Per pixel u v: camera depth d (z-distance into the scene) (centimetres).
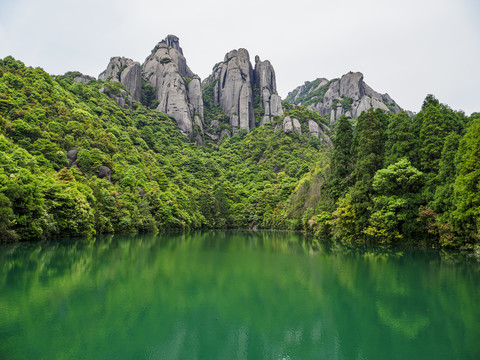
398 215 3662
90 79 17375
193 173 12675
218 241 4916
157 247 3712
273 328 1190
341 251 3366
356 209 4206
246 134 18888
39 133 5988
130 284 1780
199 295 1583
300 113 16875
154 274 2062
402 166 3766
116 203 5947
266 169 13612
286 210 8650
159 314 1313
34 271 2078
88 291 1622
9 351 966
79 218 4488
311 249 3628
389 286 1777
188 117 17562
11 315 1262
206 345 1051
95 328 1159
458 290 1689
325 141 15488
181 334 1129
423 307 1421
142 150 11188
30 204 3597
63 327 1159
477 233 3027
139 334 1116
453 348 1031
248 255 3069
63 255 2777
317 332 1160
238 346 1035
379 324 1230
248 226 10956
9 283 1756
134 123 13700
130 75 17425
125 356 956
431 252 3197
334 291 1673
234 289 1698
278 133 15600
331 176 5478
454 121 4081
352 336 1125
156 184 8406
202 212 10119
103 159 6950
